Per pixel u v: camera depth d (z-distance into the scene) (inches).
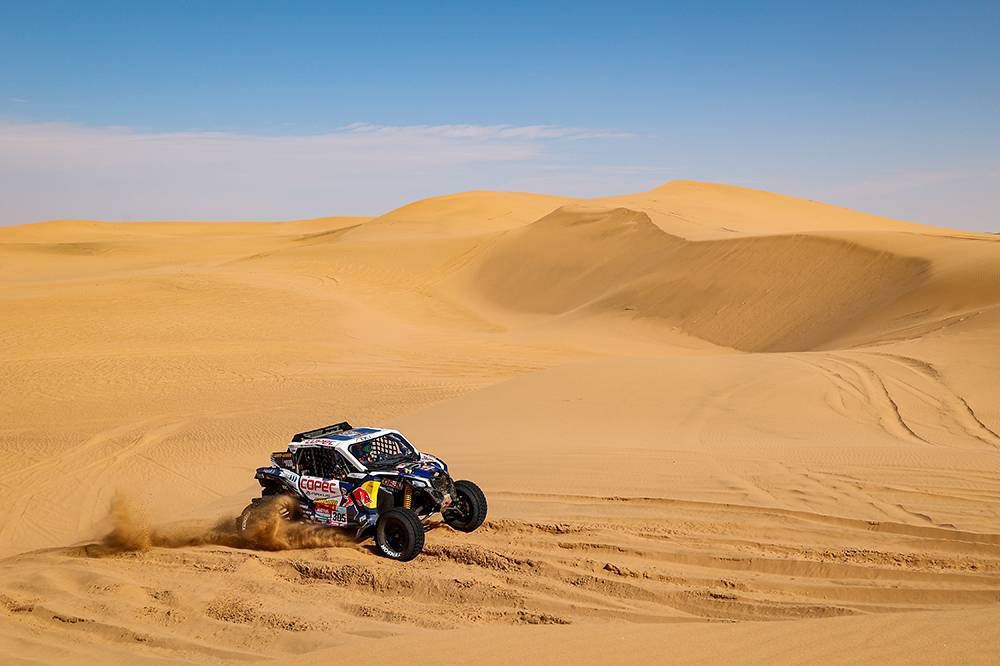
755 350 1694.1
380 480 433.4
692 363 995.9
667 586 353.4
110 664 285.6
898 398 781.9
